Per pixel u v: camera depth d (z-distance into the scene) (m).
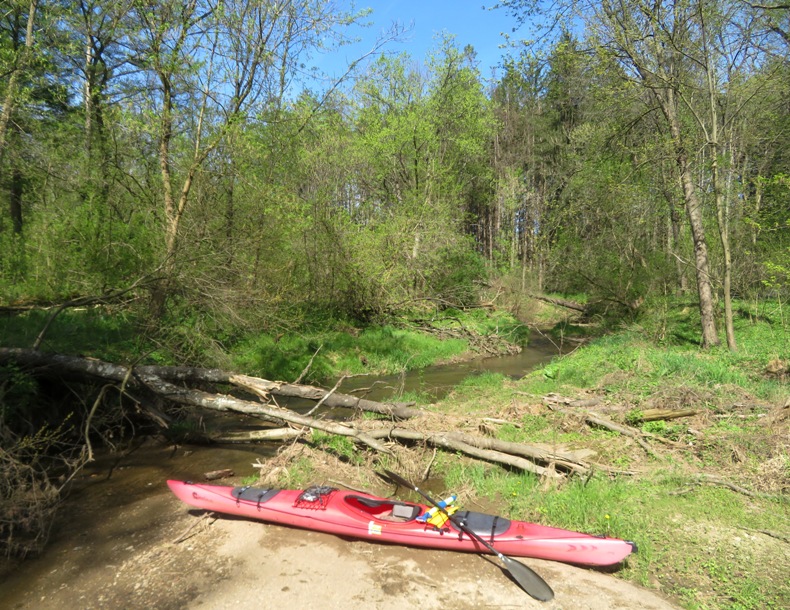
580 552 5.02
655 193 17.58
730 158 16.23
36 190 13.83
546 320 27.80
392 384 14.14
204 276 10.59
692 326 17.53
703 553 5.17
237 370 12.84
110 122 12.52
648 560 5.12
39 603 4.79
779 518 5.76
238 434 9.05
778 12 13.29
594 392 10.64
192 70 11.62
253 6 12.98
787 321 16.23
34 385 8.02
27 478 6.98
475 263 28.72
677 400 9.15
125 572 5.20
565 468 7.18
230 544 5.63
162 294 10.62
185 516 6.34
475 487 7.03
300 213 15.79
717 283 16.39
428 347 18.94
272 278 15.29
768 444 7.22
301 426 8.89
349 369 15.51
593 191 21.97
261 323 14.02
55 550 5.64
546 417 9.36
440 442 7.85
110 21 12.02
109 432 8.83
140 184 13.16
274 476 7.28
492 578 5.00
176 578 5.06
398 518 5.65
